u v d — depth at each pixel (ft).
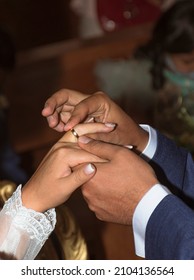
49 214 3.10
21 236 3.04
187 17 6.37
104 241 5.10
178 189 3.54
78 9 11.34
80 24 11.76
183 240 2.81
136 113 7.18
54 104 3.34
